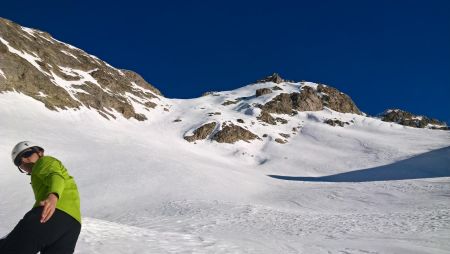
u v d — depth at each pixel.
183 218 23.05
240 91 158.00
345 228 18.11
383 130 120.94
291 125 121.12
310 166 88.81
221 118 114.12
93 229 9.24
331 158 94.62
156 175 39.66
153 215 25.53
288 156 95.75
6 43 94.69
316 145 105.56
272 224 20.05
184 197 32.75
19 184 32.69
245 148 99.69
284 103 134.50
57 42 125.12
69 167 40.28
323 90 148.38
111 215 26.42
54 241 3.07
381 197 33.97
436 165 81.25
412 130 122.44
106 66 134.88
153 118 113.56
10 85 78.25
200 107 131.12
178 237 9.56
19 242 2.91
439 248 11.79
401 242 13.00
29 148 3.41
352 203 32.12
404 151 96.31
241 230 17.80
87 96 98.75
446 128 141.38
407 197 33.25
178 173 41.69
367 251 10.54
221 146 99.50
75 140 57.25
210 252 8.03
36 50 104.50
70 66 113.75
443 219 20.52
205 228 18.70
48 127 63.44
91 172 39.00
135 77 143.00
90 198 31.22
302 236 15.16
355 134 114.81
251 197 36.56
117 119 98.19
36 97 80.75
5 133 49.41
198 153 89.06
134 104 116.81
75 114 84.81
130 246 7.80
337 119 127.88
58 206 3.14
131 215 25.92
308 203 32.81
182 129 107.25
